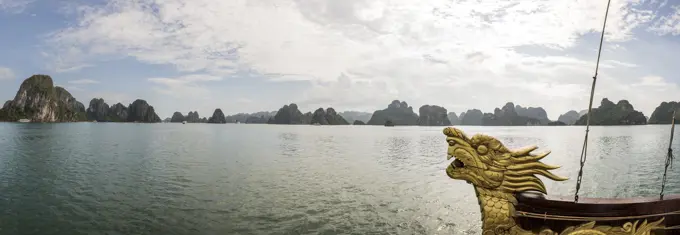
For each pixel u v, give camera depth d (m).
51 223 11.99
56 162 27.34
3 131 75.00
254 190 17.05
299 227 11.59
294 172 22.86
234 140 58.09
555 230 4.65
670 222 4.68
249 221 12.14
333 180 19.97
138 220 12.25
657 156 32.19
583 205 4.55
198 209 13.60
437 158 32.25
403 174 22.23
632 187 18.67
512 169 4.70
